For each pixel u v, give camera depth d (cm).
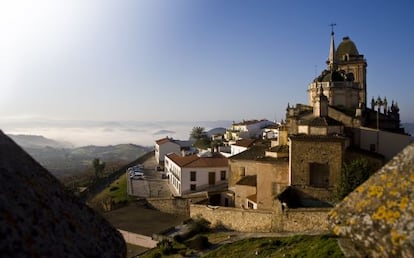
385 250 609
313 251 2219
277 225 3231
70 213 637
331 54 6022
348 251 678
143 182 6725
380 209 656
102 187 6969
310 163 3581
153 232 3828
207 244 3250
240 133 10338
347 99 5019
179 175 5566
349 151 3616
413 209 609
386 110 5744
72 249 561
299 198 3588
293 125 4472
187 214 4512
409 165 691
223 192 4697
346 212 716
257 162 3991
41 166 708
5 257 451
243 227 3519
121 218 4406
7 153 629
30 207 552
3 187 535
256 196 4038
